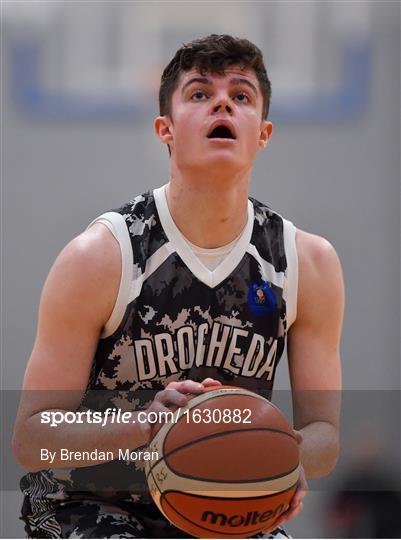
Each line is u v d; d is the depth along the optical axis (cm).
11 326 1420
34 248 1437
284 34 1496
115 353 586
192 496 506
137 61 1488
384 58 1477
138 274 584
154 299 584
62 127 1461
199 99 575
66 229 1441
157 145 1461
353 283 1450
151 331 583
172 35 1497
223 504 506
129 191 1447
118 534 555
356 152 1468
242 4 1497
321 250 638
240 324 595
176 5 1497
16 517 1124
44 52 1475
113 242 588
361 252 1455
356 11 1488
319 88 1479
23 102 1461
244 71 582
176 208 592
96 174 1453
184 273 589
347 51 1484
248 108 579
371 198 1461
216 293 590
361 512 1164
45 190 1448
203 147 560
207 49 575
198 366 588
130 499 593
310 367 630
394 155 1459
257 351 600
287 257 619
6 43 1469
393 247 1452
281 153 1469
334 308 636
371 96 1474
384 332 1441
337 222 1458
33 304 1428
